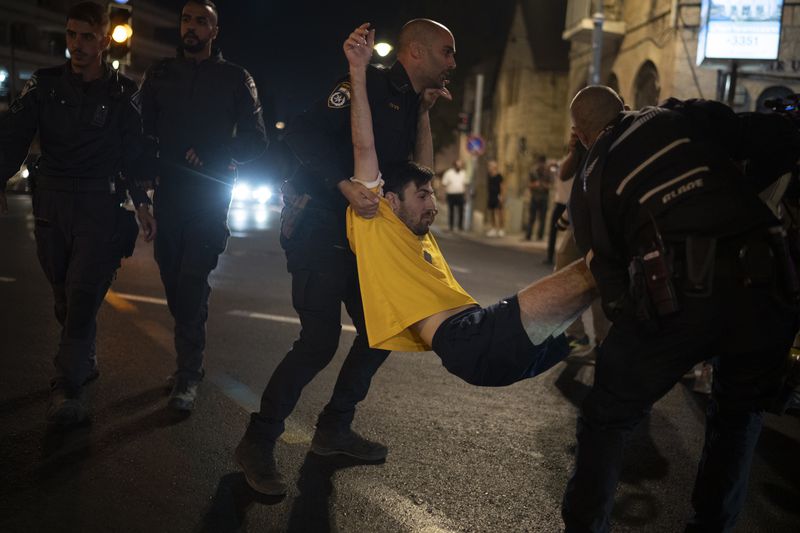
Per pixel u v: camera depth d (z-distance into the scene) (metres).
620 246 2.67
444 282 3.14
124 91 4.52
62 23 54.81
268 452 3.66
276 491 3.58
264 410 3.67
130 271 9.50
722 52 15.55
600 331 6.36
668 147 2.56
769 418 5.25
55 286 4.75
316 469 3.92
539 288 2.80
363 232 3.18
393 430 4.57
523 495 3.76
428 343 3.02
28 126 4.40
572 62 25.56
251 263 10.97
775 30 15.38
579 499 2.72
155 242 4.89
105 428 4.27
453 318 2.94
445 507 3.58
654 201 2.51
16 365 5.26
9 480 3.55
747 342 2.53
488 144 37.97
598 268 2.72
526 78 30.39
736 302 2.47
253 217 20.05
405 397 5.23
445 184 23.92
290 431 4.45
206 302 4.86
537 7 31.19
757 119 2.77
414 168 3.26
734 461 2.89
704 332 2.50
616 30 21.28
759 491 4.01
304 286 3.66
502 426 4.75
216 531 3.22
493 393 5.45
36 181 4.54
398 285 3.05
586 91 4.29
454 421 4.79
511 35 33.44
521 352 2.78
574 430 4.75
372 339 3.08
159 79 4.81
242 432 4.33
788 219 3.13
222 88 4.79
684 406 5.46
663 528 3.51
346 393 4.04
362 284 3.14
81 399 4.56
